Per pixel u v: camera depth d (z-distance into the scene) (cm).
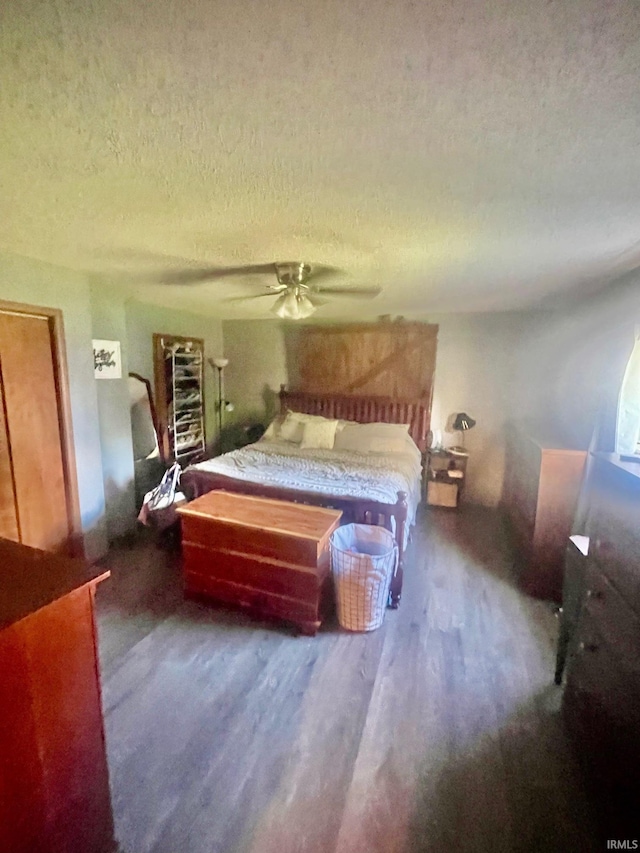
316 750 162
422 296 340
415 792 147
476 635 235
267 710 180
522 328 416
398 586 261
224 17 66
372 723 175
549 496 270
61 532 271
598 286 289
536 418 409
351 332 468
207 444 505
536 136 100
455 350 444
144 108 92
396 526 267
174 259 229
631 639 123
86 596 110
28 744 98
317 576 225
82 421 280
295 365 502
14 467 239
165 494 331
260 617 244
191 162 117
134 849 128
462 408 449
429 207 148
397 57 75
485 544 356
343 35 70
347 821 137
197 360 474
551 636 235
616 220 159
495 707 184
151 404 396
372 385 468
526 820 138
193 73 80
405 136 101
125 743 163
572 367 348
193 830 133
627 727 122
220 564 248
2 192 138
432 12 65
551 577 273
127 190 136
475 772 154
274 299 367
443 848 130
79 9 65
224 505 263
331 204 146
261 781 150
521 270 244
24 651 95
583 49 71
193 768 154
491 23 66
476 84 81
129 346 382
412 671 205
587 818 139
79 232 183
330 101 88
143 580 283
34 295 240
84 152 111
